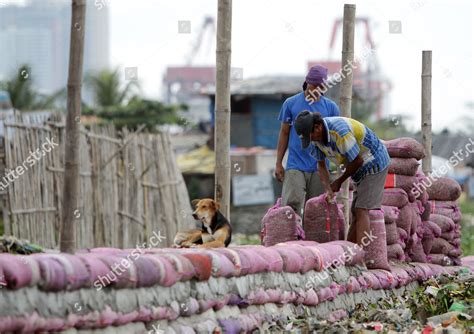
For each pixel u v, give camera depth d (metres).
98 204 37.84
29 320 12.63
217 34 22.61
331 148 21.27
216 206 21.89
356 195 22.77
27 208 34.34
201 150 70.75
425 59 30.48
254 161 64.25
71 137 15.59
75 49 15.49
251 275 17.39
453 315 19.52
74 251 15.76
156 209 42.53
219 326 16.16
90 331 13.76
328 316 19.69
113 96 95.75
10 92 85.81
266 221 22.50
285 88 72.50
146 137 42.28
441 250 27.88
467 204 100.69
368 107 97.50
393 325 18.66
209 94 71.94
